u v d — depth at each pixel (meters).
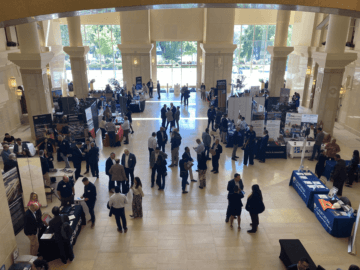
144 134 14.34
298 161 11.29
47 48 18.97
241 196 6.89
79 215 7.07
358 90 14.01
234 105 13.75
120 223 7.02
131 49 22.23
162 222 7.45
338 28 12.16
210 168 10.59
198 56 25.27
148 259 6.19
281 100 16.77
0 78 13.55
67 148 9.94
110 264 6.05
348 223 6.74
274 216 7.71
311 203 7.94
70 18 17.94
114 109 17.02
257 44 26.58
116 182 9.26
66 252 6.08
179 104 20.72
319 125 13.34
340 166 8.48
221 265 6.02
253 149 10.66
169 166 10.73
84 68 18.81
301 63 20.58
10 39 14.63
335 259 6.18
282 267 5.95
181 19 23.86
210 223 7.41
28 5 3.15
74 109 14.81
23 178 7.70
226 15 21.58
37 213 6.37
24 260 5.52
